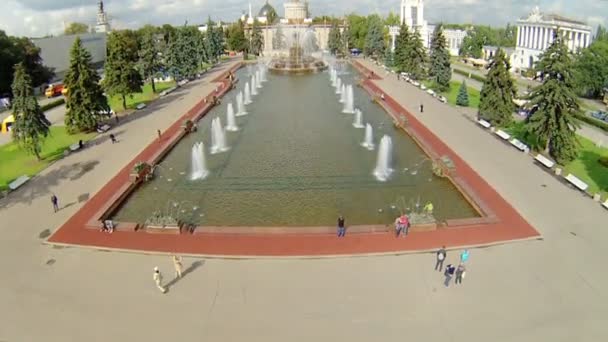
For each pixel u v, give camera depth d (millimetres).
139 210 34562
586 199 34156
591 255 26859
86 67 54531
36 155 45625
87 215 32938
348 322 21672
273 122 59406
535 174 39250
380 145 48969
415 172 41281
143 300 23547
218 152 47531
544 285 24203
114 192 36812
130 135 53875
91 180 39812
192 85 90625
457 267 25812
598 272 25250
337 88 85562
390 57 110938
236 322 21828
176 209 34469
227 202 35562
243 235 29531
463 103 67125
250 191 37531
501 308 22484
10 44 81062
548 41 94875
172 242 28953
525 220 30938
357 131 54688
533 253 27188
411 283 24547
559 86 40969
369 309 22531
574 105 42000
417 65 90250
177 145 50344
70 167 43312
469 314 22094
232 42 144375
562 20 95688
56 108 71812
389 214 33156
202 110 65188
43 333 21359
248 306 22938
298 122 59219
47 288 24703
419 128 54594
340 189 37656
